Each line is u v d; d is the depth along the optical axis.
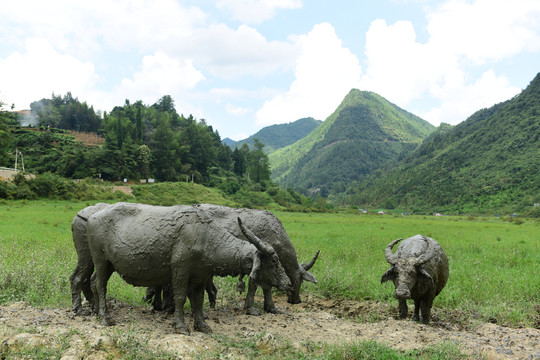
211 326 6.96
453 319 8.23
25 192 57.06
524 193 115.56
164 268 6.53
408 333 7.01
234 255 6.51
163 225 6.52
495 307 8.76
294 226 36.50
